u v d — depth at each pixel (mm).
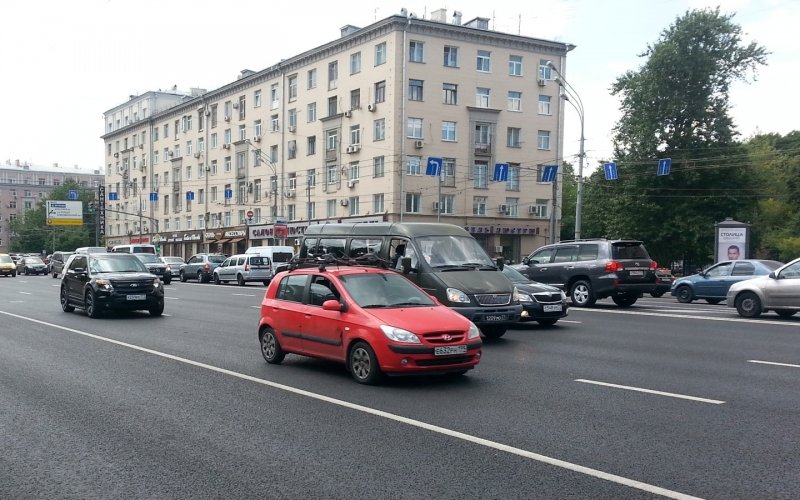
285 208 55469
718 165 41781
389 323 7863
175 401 7168
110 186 88250
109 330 13867
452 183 47562
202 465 5020
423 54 46375
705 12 42188
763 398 7293
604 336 12812
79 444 5582
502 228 49625
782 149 59219
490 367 9328
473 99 48281
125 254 17984
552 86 51375
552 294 13992
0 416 6516
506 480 4660
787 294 15641
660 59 42344
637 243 18812
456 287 11820
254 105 59281
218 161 64625
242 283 35312
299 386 7969
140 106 80875
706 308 19781
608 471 4844
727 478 4688
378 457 5191
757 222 52031
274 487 4551
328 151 50625
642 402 7098
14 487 4590
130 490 4516
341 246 14945
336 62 49969
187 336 12859
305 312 9023
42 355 10414
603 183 49156
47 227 100812
